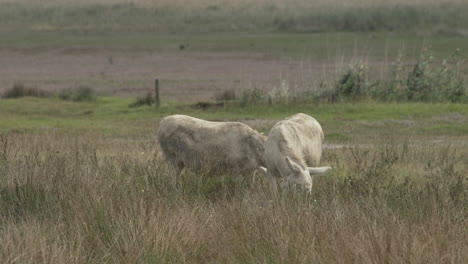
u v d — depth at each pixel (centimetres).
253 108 10794
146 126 9712
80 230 3438
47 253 3080
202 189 4500
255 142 4594
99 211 3638
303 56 19712
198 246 3344
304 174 3888
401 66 11869
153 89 14838
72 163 4934
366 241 3095
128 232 3369
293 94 11375
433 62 17238
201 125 4753
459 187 4262
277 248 3152
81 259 3128
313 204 3772
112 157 5538
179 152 4819
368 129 9012
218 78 16175
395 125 9275
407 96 11350
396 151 6088
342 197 4138
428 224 3438
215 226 3534
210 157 4681
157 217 3531
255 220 3488
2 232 3462
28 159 4788
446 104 10662
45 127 9750
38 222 3553
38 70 18625
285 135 4200
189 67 18438
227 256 3241
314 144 4438
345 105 10688
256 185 4400
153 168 4850
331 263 2967
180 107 11306
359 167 5044
